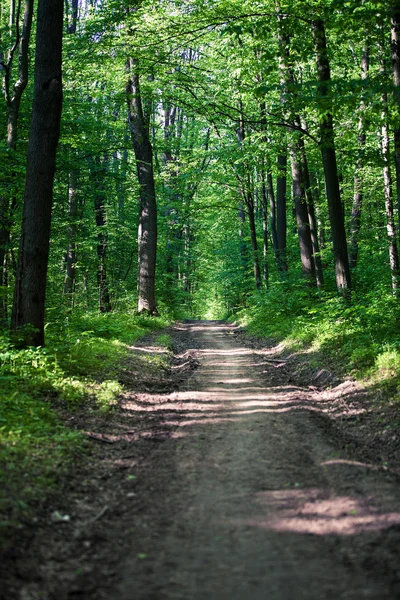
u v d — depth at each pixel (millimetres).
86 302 28859
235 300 41125
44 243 11398
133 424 8547
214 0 17781
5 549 4117
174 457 6859
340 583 3842
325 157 15055
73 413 8391
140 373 12672
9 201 17312
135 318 22953
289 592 3744
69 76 22609
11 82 22906
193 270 49469
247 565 4141
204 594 3740
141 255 25781
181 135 40500
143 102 25594
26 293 11266
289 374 13109
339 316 14844
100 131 24641
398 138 11211
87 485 5824
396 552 4246
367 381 9836
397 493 5535
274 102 21562
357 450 7098
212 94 22922
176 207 34625
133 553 4371
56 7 11242
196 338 22734
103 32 19859
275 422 8555
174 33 18094
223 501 5422
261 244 40906
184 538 4625
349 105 11086
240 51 19547
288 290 22438
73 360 11500
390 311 12703
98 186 26562
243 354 17078
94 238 28656
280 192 26969
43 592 3732
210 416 9008
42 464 5906
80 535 4680
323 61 13852
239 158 25172
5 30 21500
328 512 5102
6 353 9734
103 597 3715
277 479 6027
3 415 7336
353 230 23719
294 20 12820
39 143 11250
